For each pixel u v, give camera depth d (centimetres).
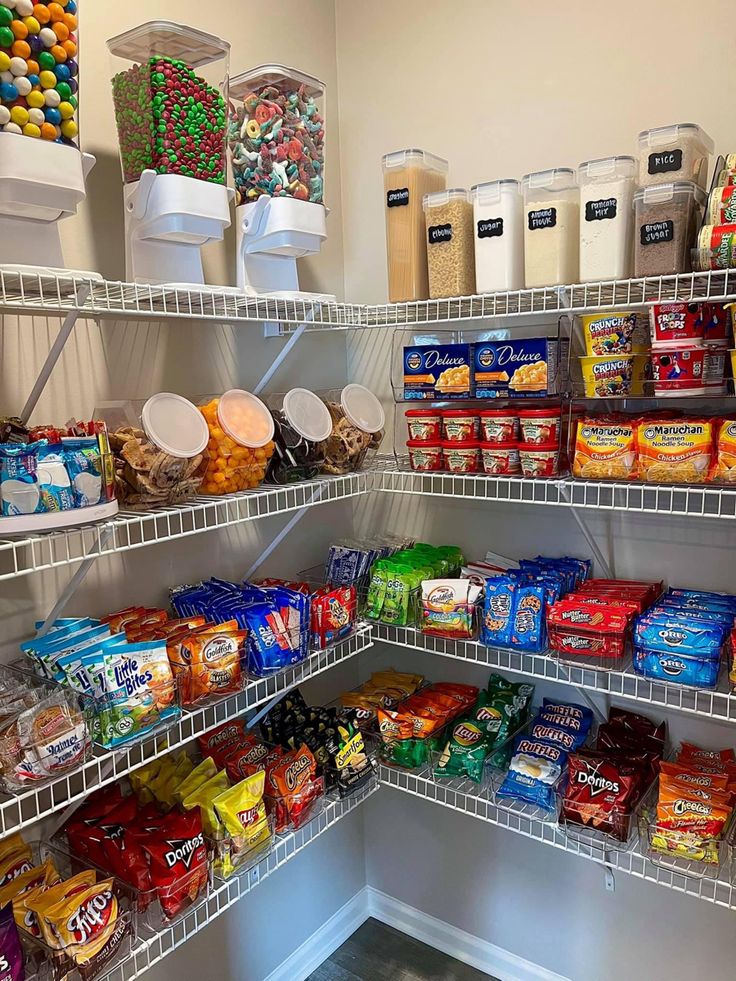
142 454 122
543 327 172
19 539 102
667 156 125
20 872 121
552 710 178
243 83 146
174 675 126
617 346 140
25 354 130
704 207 133
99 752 115
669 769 150
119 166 143
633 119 153
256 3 171
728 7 139
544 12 161
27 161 100
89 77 136
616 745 165
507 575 163
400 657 213
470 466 164
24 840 133
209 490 139
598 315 141
